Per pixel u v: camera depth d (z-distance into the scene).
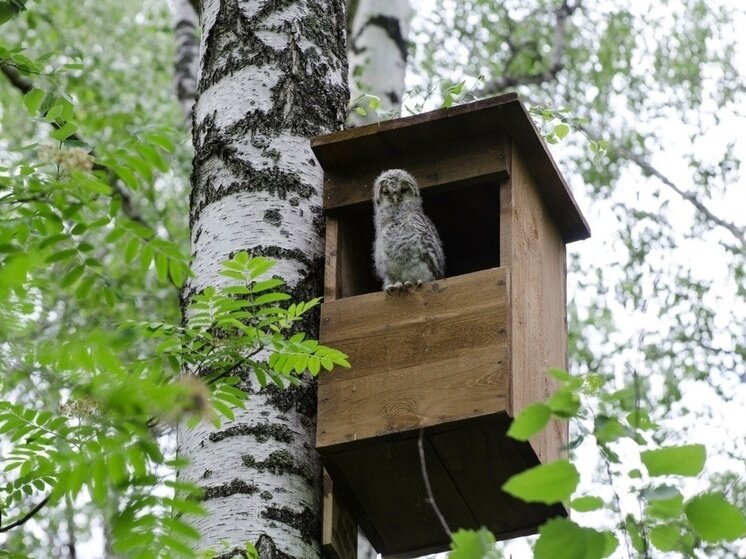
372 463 5.54
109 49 14.40
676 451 3.47
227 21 6.44
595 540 3.50
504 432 5.36
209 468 5.36
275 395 5.53
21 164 4.38
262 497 5.30
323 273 5.99
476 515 5.86
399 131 6.01
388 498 5.75
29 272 4.36
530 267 6.03
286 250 5.88
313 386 5.67
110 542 3.93
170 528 3.88
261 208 5.97
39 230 4.39
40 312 4.23
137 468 3.91
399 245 6.31
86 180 4.37
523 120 5.97
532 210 6.25
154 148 4.47
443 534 5.98
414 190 6.14
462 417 5.33
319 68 6.40
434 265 6.39
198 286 5.82
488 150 6.03
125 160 4.39
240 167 6.06
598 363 10.95
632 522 3.90
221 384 4.91
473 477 5.62
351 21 10.36
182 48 12.16
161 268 4.41
